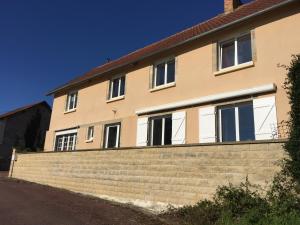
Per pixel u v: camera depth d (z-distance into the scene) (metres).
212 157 9.73
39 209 9.66
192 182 10.02
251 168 8.87
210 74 13.51
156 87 15.62
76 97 21.80
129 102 16.92
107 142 17.92
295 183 7.91
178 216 9.19
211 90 13.29
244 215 7.89
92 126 19.14
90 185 13.57
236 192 8.64
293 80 8.70
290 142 8.16
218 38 13.69
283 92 11.12
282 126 10.58
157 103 15.35
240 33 13.03
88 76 20.88
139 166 11.71
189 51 14.66
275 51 11.78
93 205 10.83
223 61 13.59
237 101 12.24
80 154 14.54
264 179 8.57
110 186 12.61
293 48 11.38
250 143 9.03
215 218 8.36
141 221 8.75
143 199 11.23
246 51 12.90
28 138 36.22
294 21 11.59
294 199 7.66
